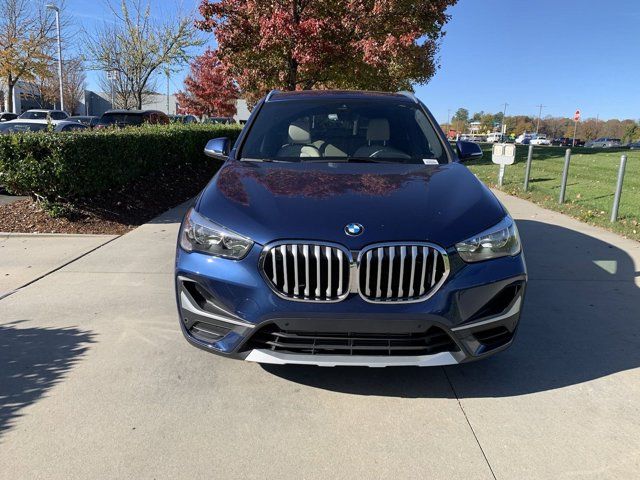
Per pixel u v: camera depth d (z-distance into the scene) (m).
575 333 3.96
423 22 15.58
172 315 4.23
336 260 2.72
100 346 3.69
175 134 10.62
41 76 30.94
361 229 2.77
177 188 9.88
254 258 2.80
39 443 2.65
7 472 2.44
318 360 2.78
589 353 3.65
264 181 3.34
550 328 4.05
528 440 2.71
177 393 3.11
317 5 13.39
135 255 5.93
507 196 10.42
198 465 2.50
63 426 2.78
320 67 13.88
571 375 3.35
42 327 4.00
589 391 3.17
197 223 3.04
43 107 42.81
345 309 2.71
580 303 4.57
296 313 2.72
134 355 3.57
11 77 29.88
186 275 2.98
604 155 20.94
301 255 2.74
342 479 2.43
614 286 5.01
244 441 2.68
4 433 2.72
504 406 3.01
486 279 2.83
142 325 4.04
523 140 84.62
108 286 4.91
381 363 2.76
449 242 2.79
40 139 6.96
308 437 2.72
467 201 3.13
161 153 9.99
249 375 3.32
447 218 2.90
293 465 2.51
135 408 2.95
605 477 2.45
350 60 14.14
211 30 14.24
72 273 5.30
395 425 2.83
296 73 14.57
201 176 11.55
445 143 4.23
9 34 28.08
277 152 4.07
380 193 3.13
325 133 4.24
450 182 3.39
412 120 4.40
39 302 4.51
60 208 7.31
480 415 2.92
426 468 2.50
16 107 40.78
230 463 2.52
